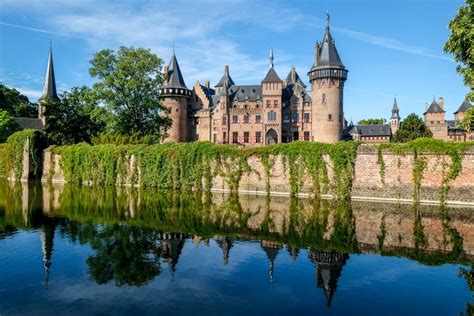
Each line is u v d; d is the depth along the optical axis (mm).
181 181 34156
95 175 38719
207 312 9617
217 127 62625
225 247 15250
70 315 9461
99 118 39719
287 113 59969
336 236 16969
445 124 78062
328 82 48406
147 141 38750
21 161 42344
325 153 29297
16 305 9969
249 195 30703
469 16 21234
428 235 17094
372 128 81000
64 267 12789
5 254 14086
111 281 11625
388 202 26891
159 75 42344
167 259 13734
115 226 18594
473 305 10039
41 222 19297
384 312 9656
